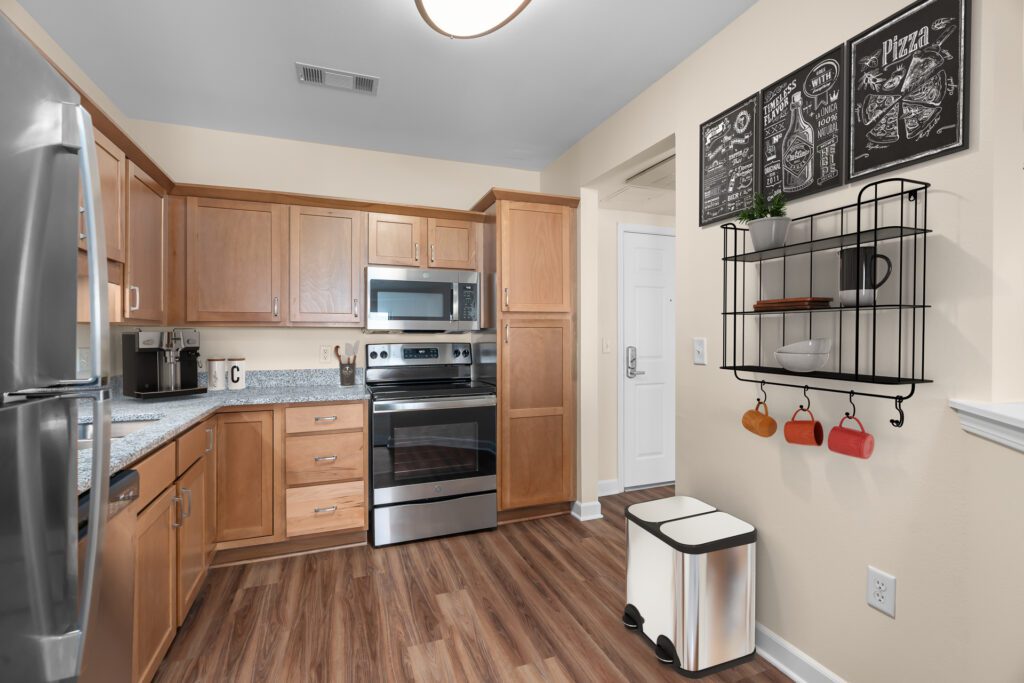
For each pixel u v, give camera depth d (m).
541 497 2.96
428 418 2.69
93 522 0.74
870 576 1.38
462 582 2.22
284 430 2.45
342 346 3.16
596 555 2.50
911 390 1.22
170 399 2.40
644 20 1.89
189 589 1.87
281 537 2.44
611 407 3.52
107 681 1.14
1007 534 1.10
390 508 2.60
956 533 1.19
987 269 1.14
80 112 0.73
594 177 2.88
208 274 2.65
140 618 1.41
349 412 2.56
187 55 2.13
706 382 1.99
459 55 2.14
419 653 1.73
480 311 3.16
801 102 1.60
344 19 1.89
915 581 1.28
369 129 2.91
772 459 1.70
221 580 2.23
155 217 2.43
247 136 2.98
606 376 3.50
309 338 3.10
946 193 1.22
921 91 1.26
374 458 2.57
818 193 1.54
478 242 3.21
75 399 0.72
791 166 1.63
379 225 2.97
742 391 1.81
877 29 1.37
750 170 1.79
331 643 1.78
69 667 0.71
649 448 3.66
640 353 3.62
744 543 1.65
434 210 3.05
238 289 2.71
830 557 1.50
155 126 2.81
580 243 3.02
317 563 2.40
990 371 1.13
